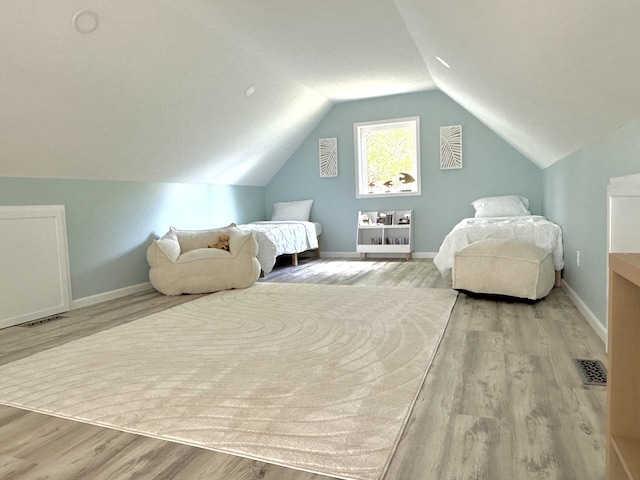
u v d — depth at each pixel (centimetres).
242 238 446
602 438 151
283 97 529
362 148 671
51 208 367
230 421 172
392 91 607
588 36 150
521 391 189
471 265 353
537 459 141
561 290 385
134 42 311
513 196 582
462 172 621
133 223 454
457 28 245
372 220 667
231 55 395
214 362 235
